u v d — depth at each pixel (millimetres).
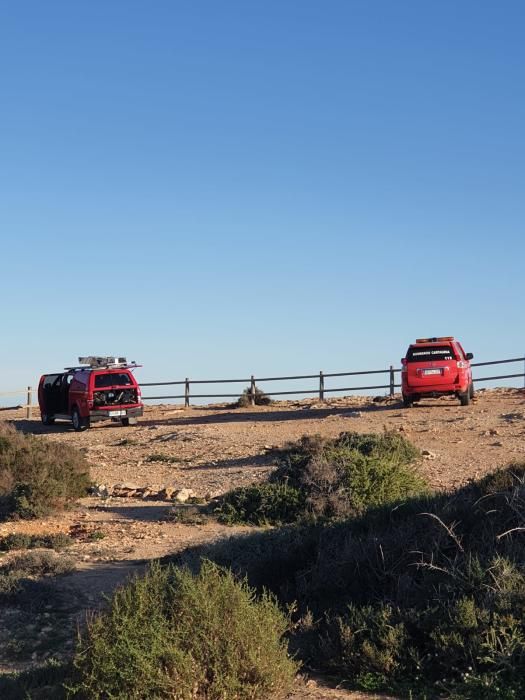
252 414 34188
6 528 16281
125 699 6434
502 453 20844
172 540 14656
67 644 9461
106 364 34344
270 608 7574
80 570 12648
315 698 6902
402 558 8406
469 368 30844
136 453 25812
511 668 6840
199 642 6738
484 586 7480
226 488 19406
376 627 7547
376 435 20531
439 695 6867
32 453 19531
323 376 37562
